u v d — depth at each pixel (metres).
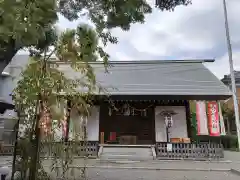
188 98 13.80
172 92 13.92
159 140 14.88
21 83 4.11
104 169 8.98
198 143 13.32
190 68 18.09
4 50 3.18
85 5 4.64
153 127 15.22
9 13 2.40
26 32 2.61
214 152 12.98
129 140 15.57
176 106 15.45
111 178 7.20
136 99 14.00
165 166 9.95
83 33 3.99
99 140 14.98
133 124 16.34
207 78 16.09
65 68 4.98
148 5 4.65
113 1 4.43
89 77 4.38
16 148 4.23
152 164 10.62
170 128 14.99
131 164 10.55
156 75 17.08
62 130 4.36
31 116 4.13
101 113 15.87
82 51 3.97
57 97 4.06
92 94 4.57
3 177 5.37
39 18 2.66
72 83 4.25
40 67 4.05
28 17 2.55
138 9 4.60
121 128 16.28
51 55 4.09
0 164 8.79
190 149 13.04
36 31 2.71
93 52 4.05
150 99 13.95
